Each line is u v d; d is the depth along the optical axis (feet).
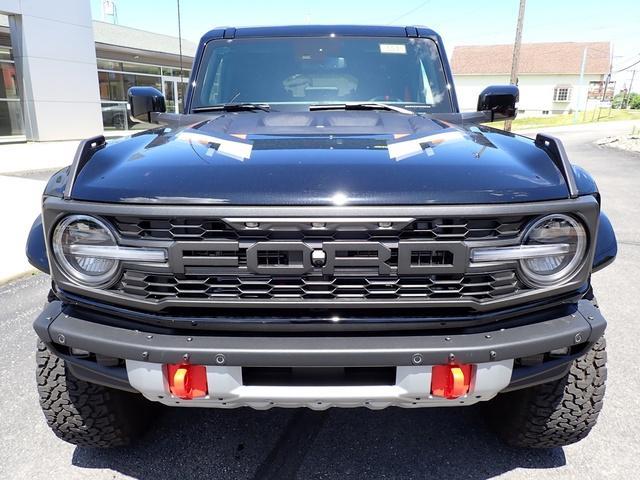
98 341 5.78
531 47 211.20
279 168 5.79
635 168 41.06
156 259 5.57
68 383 6.97
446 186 5.56
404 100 10.29
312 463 7.63
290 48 10.74
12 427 8.46
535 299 5.85
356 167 5.80
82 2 56.13
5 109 52.37
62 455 7.82
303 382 5.79
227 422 8.61
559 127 111.65
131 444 7.91
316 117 8.47
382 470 7.47
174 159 6.18
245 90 10.43
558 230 5.73
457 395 5.73
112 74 67.00
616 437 8.08
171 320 5.69
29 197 26.02
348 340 5.60
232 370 5.66
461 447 7.93
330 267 5.48
